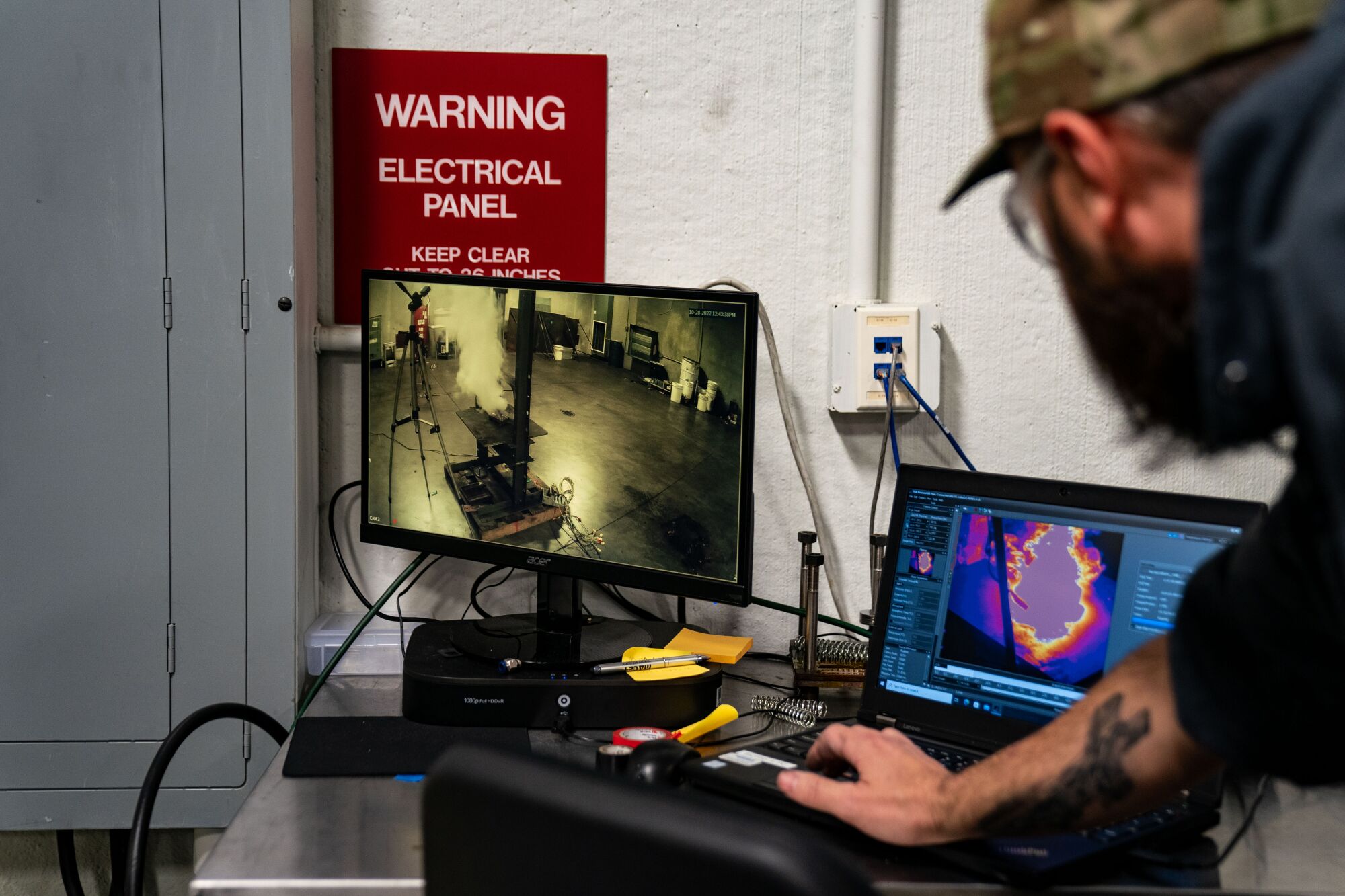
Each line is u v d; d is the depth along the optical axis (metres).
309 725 1.23
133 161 1.34
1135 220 0.54
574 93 1.52
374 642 1.47
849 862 0.49
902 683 1.19
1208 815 0.96
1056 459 1.59
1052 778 0.78
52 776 1.38
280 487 1.38
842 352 1.53
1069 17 0.55
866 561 1.59
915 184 1.56
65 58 1.32
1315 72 0.45
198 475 1.37
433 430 1.36
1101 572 1.09
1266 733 0.67
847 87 1.54
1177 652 0.72
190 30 1.33
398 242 1.52
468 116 1.51
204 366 1.36
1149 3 0.51
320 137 1.50
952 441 1.53
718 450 1.20
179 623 1.38
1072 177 0.57
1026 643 1.12
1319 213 0.44
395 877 0.87
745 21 1.53
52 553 1.36
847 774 1.00
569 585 1.38
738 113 1.54
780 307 1.56
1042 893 0.84
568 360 1.28
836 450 1.58
